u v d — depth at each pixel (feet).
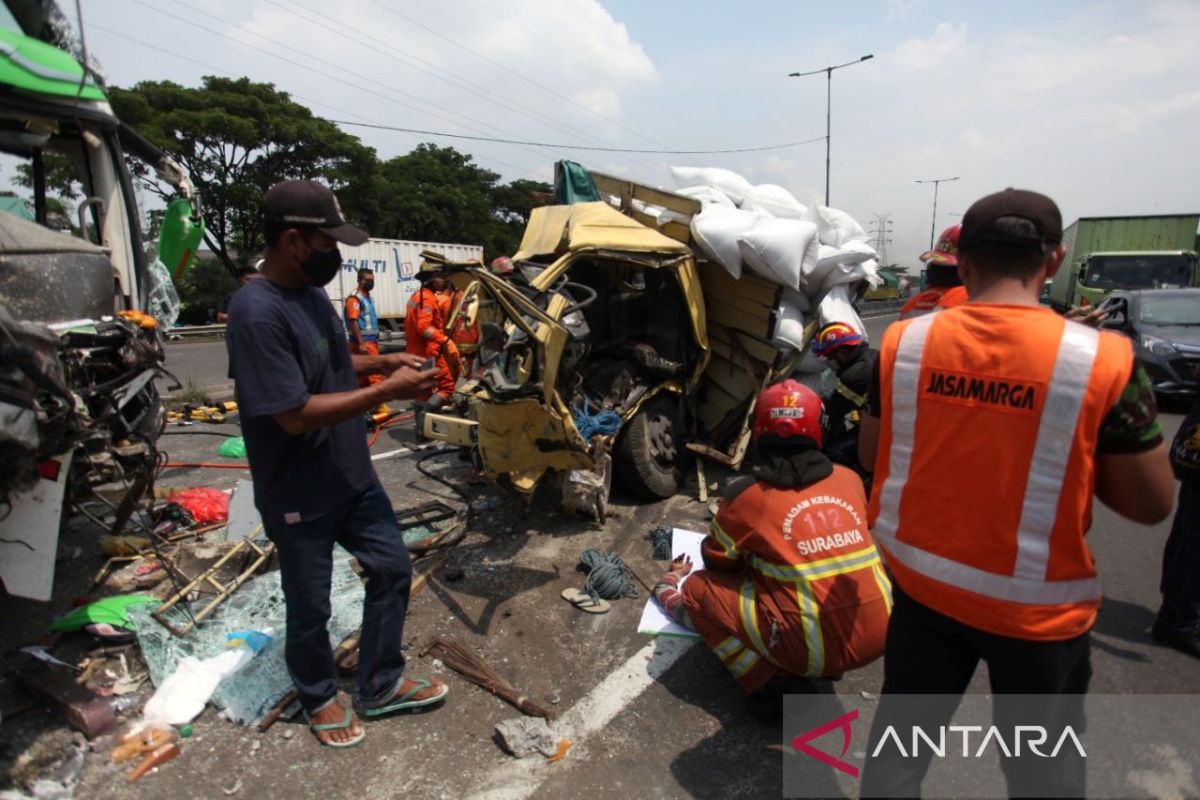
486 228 118.62
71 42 12.96
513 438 13.53
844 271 18.86
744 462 19.29
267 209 7.65
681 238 18.22
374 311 26.03
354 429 8.59
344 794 7.86
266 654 10.07
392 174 110.11
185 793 7.80
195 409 26.55
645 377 16.71
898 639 5.85
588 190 20.25
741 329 18.53
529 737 8.59
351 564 12.72
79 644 10.34
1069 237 61.82
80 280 10.69
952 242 12.75
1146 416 4.83
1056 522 4.96
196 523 14.48
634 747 8.64
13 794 7.54
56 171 13.28
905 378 5.62
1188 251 48.26
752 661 8.81
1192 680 10.14
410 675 10.00
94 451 10.77
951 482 5.30
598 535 14.75
